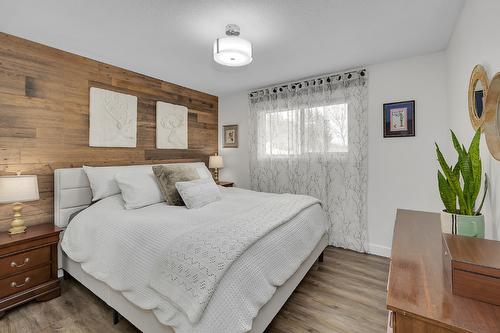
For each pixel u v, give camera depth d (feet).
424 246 4.17
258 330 4.72
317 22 6.78
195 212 7.11
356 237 10.40
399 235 4.74
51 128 8.16
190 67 10.11
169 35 7.43
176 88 12.48
